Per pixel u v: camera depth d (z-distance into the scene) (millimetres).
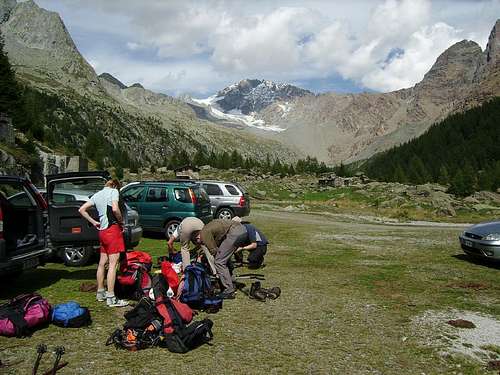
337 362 5430
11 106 65875
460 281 9852
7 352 5473
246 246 10664
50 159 42188
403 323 6969
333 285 9320
